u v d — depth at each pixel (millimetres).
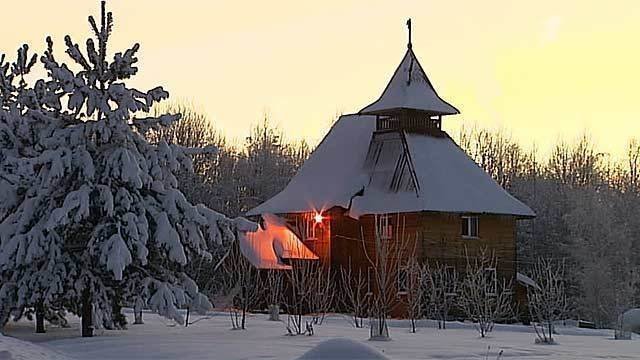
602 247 59844
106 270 23016
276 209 51312
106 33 23750
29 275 22672
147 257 23547
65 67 23406
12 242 22328
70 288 22891
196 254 24859
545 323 38375
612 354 22016
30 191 23078
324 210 49031
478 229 47469
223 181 71750
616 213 63469
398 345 23172
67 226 22828
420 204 45969
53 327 27297
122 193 22922
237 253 41188
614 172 80562
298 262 46000
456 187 47812
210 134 74938
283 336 24859
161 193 23688
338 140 54031
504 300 40281
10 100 27203
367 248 47750
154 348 20562
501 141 84375
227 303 40312
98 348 20656
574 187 73438
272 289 35938
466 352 21359
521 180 78812
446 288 41438
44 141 23156
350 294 39688
